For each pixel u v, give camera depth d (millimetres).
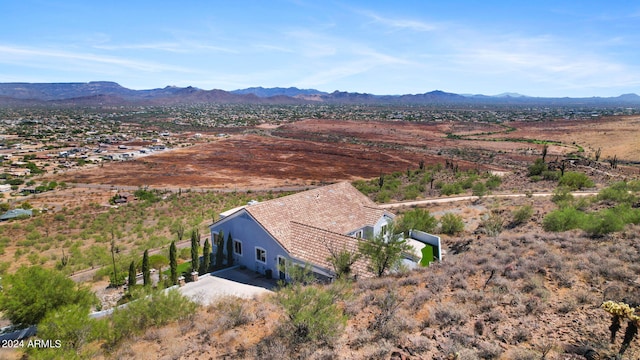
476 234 31141
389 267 19469
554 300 12484
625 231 20297
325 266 22172
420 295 13938
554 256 16359
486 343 9883
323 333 11633
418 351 9977
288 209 28422
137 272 30953
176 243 41750
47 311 17516
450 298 13734
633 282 13328
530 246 19594
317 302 12711
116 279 28391
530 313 11711
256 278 25469
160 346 13320
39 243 46438
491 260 17562
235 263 28406
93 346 14094
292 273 17469
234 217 27812
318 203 30578
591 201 36719
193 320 15695
